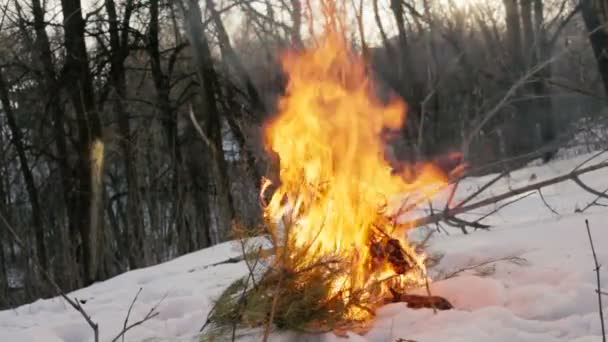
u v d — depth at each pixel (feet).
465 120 66.49
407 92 67.51
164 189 62.23
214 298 15.51
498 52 72.23
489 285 12.42
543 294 11.97
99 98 56.75
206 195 60.95
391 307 12.07
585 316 10.82
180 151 62.23
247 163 45.42
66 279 51.98
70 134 54.29
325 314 11.38
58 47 50.52
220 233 53.67
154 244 57.16
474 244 16.34
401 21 69.15
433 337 10.55
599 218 16.87
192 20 51.72
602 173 35.42
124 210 73.00
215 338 11.97
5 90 60.44
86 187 46.55
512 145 66.64
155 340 13.35
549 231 16.28
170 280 19.30
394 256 12.61
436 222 19.29
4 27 52.31
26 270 53.11
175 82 60.54
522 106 65.67
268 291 11.76
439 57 73.31
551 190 32.48
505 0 70.44
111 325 14.85
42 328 14.89
